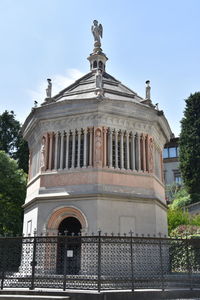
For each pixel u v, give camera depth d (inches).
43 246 587.8
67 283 515.8
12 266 538.0
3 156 1472.7
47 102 879.1
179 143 2081.7
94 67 1039.6
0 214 1366.9
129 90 979.3
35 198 776.9
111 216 730.2
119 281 516.4
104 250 550.6
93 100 781.9
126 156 804.6
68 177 773.9
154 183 821.9
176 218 1450.5
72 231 850.8
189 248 575.5
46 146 823.7
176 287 541.3
